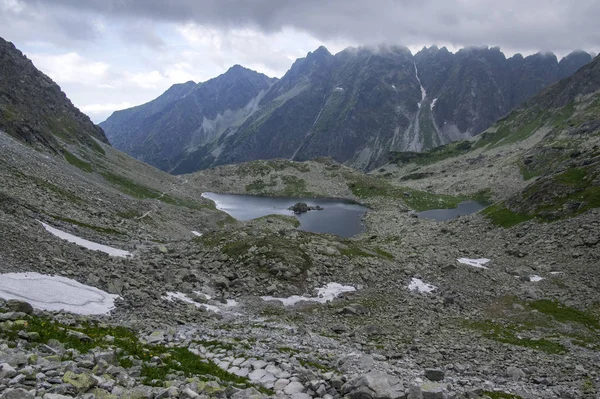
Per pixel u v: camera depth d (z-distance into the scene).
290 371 21.36
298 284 48.56
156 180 165.25
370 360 26.64
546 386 29.05
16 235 35.59
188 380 16.41
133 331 25.78
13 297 25.67
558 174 100.81
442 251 84.62
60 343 16.94
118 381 14.66
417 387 18.30
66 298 29.19
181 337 26.19
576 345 39.97
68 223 54.88
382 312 45.06
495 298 53.19
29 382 12.54
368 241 112.06
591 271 60.25
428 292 52.62
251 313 40.09
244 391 16.28
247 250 54.31
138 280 39.59
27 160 76.69
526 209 97.31
